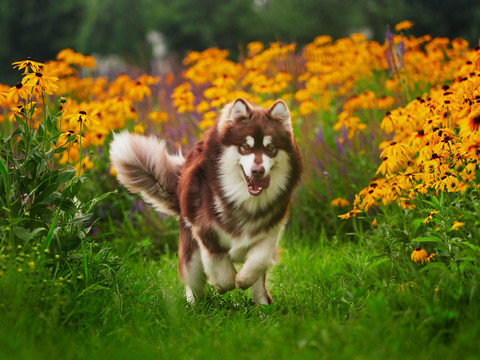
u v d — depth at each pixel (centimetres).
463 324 485
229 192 632
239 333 514
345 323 535
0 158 584
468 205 650
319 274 722
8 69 3234
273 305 598
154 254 929
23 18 3195
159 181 713
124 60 2242
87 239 619
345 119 989
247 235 638
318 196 973
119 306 563
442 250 605
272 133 626
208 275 655
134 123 1152
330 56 1314
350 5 3459
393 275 668
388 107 1014
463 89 694
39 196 593
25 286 519
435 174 623
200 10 3234
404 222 687
